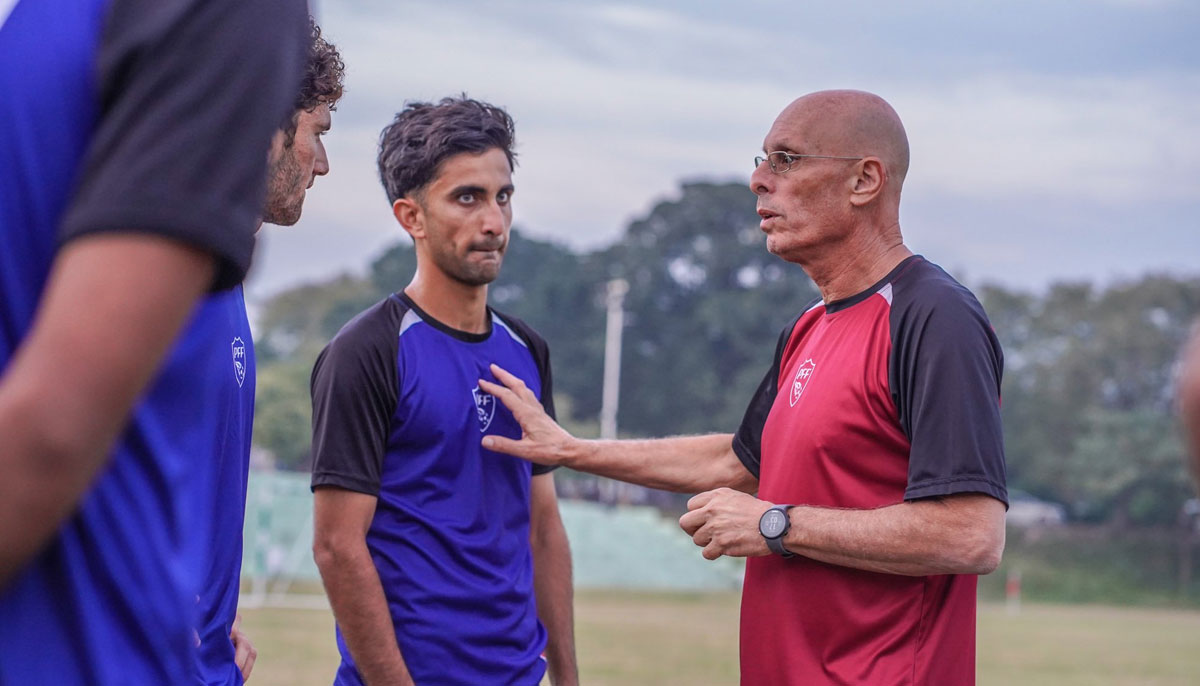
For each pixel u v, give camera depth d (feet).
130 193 2.90
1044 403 211.82
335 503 10.07
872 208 9.72
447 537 10.41
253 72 3.17
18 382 2.79
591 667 45.19
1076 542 178.29
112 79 3.16
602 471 10.98
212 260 3.02
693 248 250.78
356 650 10.13
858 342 9.45
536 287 249.96
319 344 265.95
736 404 228.43
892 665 9.03
